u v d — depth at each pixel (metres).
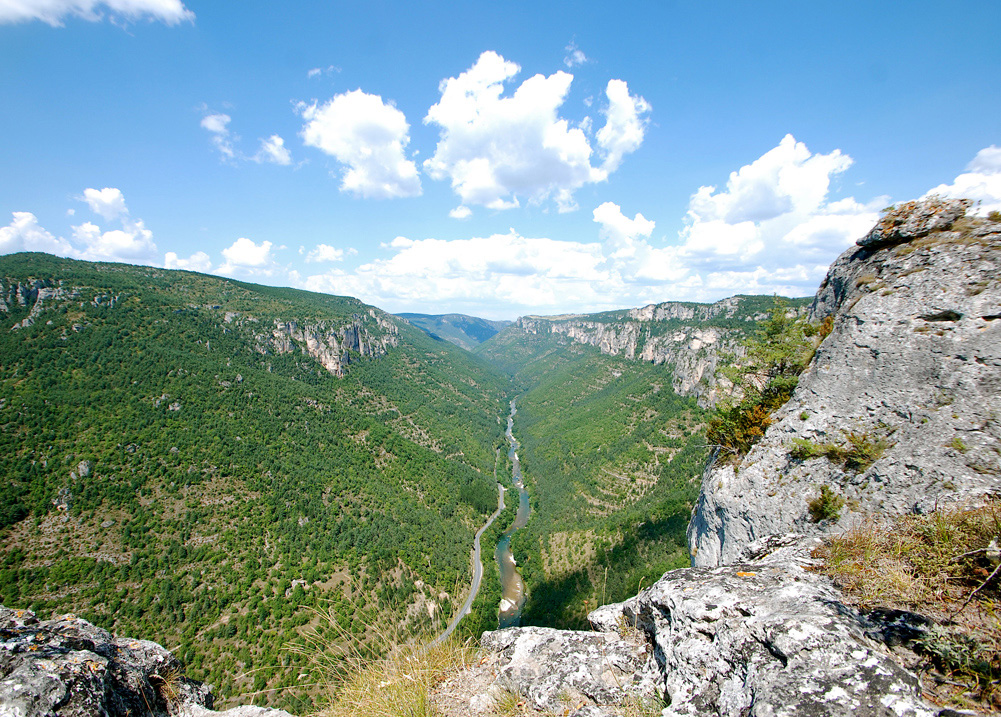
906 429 10.97
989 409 9.59
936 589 4.90
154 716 5.45
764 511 13.37
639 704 5.25
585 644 6.80
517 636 7.40
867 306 13.25
